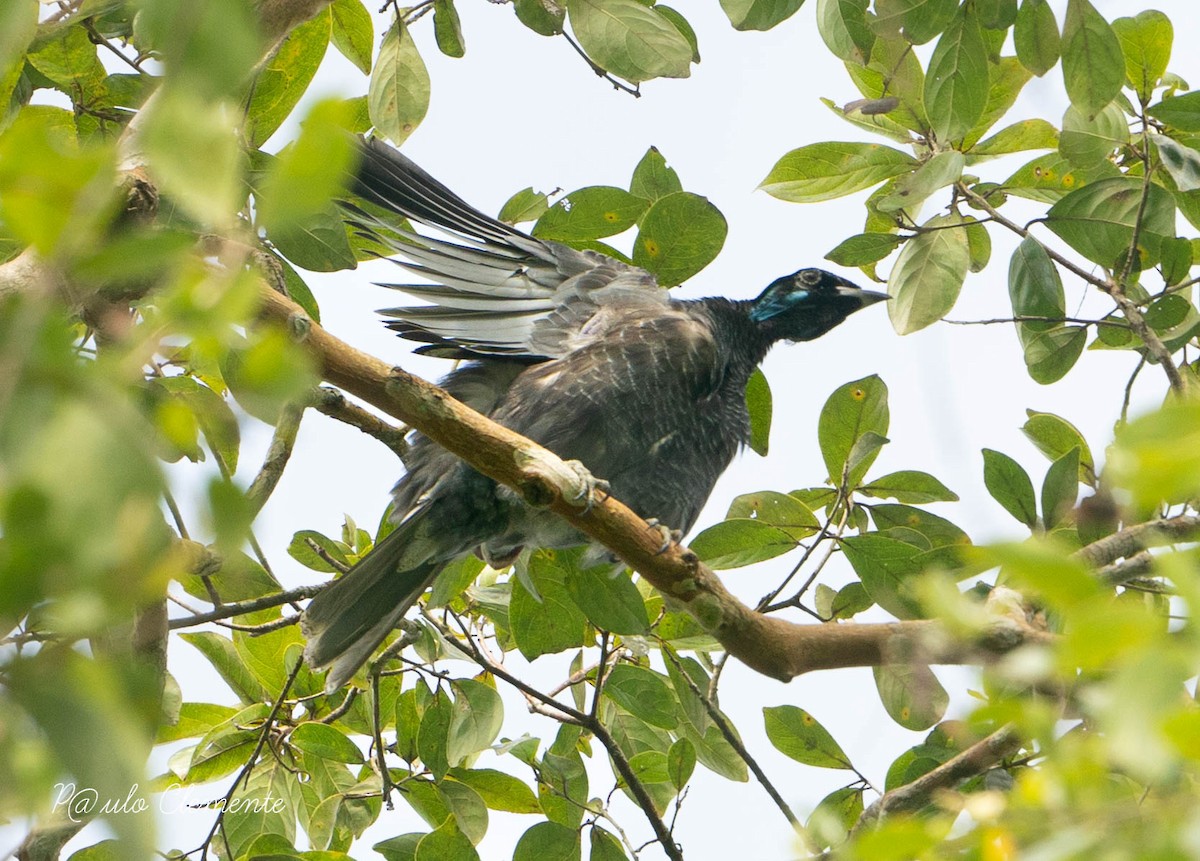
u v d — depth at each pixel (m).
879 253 11.33
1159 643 2.84
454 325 11.73
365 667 11.09
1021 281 11.16
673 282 12.05
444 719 10.34
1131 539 8.74
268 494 9.34
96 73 9.67
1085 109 9.46
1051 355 11.19
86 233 2.60
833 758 10.55
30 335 2.50
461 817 10.26
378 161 10.94
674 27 10.47
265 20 8.27
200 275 2.79
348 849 10.84
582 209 11.49
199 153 2.55
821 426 10.77
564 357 11.59
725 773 10.80
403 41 10.77
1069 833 3.21
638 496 11.69
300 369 2.88
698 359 11.59
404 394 8.00
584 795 10.65
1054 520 10.09
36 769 2.40
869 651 8.17
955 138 9.82
